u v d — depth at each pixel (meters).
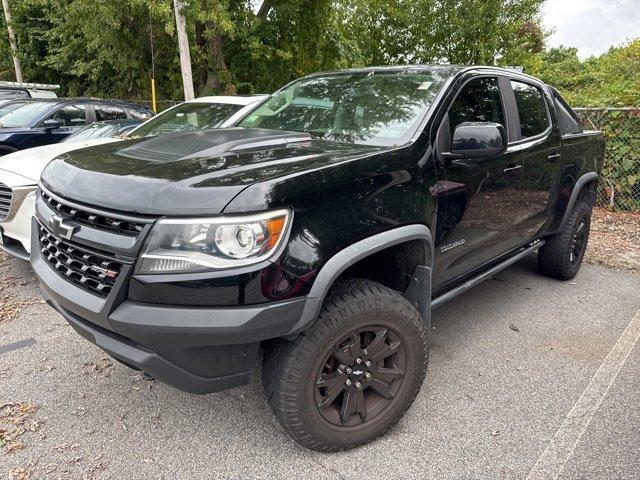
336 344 2.27
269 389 2.25
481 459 2.45
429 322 2.77
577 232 4.69
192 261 1.93
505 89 3.66
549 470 2.37
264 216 1.98
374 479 2.32
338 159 2.34
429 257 2.68
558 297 4.46
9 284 4.62
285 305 2.03
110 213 2.08
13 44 19.47
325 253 2.12
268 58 13.77
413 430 2.66
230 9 12.56
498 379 3.14
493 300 4.39
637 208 7.47
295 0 13.23
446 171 2.81
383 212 2.37
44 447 2.52
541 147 3.84
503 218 3.45
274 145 2.68
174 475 2.34
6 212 4.34
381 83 3.33
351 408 2.41
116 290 2.03
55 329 3.78
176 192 1.99
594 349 3.53
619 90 7.86
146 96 16.06
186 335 1.96
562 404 2.89
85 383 3.08
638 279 4.94
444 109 2.93
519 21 16.44
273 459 2.45
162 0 10.86
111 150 2.73
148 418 2.75
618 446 2.53
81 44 15.70
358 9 17.03
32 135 8.45
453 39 16.38
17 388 3.02
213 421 2.73
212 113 6.23
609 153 7.46
